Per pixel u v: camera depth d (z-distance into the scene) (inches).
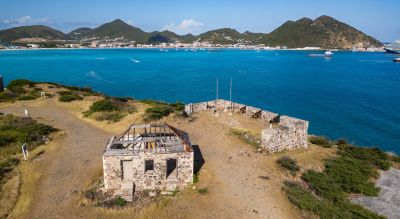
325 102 3390.7
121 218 834.8
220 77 5334.6
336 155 1425.9
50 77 5054.1
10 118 1720.0
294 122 1462.8
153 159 1000.9
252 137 1471.5
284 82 4832.7
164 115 1843.0
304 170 1208.8
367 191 1098.7
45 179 1061.1
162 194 986.7
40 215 846.5
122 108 2063.2
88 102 2268.7
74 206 890.7
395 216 965.8
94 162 1214.3
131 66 7244.1
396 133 2341.3
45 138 1449.3
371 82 4854.8
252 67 7160.4
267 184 1059.3
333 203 992.2
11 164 1144.8
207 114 1867.6
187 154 1020.5
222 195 977.5
